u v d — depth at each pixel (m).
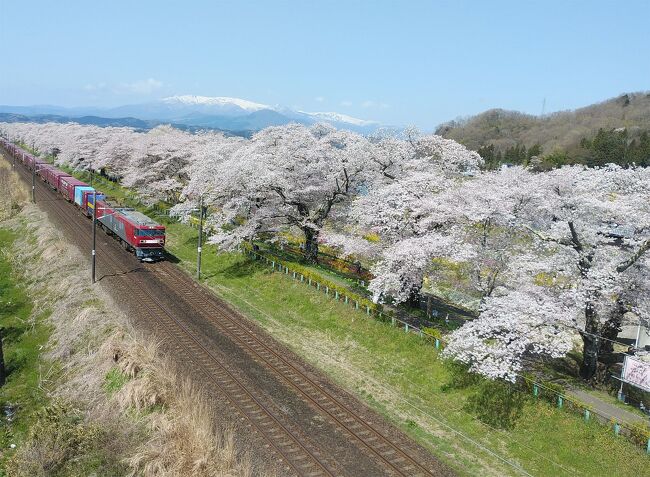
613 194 24.86
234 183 35.66
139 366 20.88
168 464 15.91
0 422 20.05
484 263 25.17
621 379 19.84
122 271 37.53
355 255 36.94
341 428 19.33
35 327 28.81
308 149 37.34
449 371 23.02
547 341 19.62
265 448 17.80
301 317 30.39
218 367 23.70
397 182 30.23
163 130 100.69
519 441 18.78
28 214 55.41
